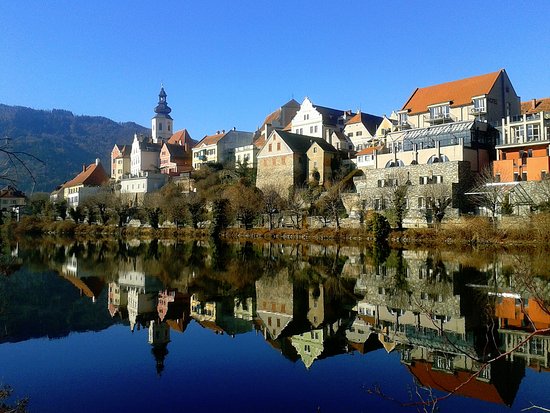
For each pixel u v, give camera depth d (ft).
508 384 53.01
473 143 263.29
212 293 115.96
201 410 49.67
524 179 238.89
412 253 185.26
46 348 72.59
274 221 310.24
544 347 64.85
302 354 67.62
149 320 90.07
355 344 71.10
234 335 78.38
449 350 65.36
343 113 412.36
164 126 613.52
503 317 81.71
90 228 367.86
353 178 298.97
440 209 229.66
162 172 493.77
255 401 51.67
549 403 47.70
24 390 55.57
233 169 393.09
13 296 114.32
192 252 214.28
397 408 48.70
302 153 345.72
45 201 407.23
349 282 124.67
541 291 98.22
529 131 260.83
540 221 194.59
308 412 48.65
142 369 62.54
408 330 76.69
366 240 243.19
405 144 287.48
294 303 102.01
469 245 204.33
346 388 54.60
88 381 58.44
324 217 276.21
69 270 158.20
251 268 157.07
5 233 351.25
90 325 86.53
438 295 102.27
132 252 218.38
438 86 326.44
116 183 489.26
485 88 292.40
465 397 49.88
